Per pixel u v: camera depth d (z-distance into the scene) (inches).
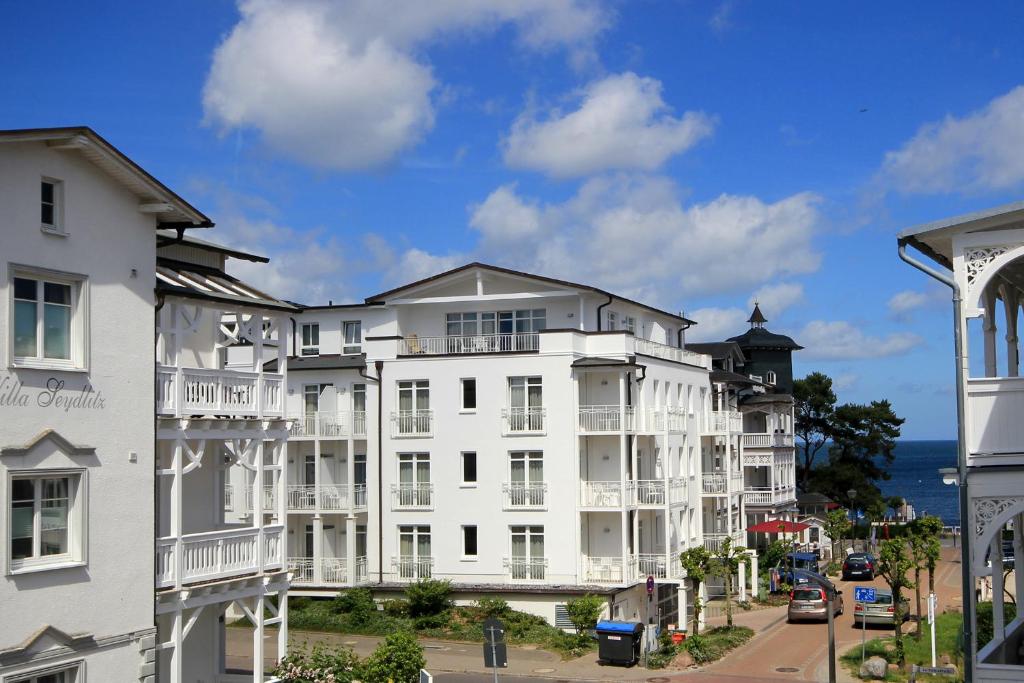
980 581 2023.9
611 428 1797.5
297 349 2038.6
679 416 2060.8
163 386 909.8
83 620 808.3
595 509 1784.0
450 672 1445.6
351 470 1855.3
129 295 869.2
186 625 925.8
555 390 1809.8
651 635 1536.7
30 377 779.4
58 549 801.6
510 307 1950.1
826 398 3919.8
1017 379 711.7
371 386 1892.2
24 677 756.6
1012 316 939.3
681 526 2026.3
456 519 1833.2
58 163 810.8
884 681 1360.7
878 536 3297.2
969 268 723.4
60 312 817.5
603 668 1492.4
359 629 1716.3
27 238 783.1
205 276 1034.7
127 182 858.8
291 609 1808.6
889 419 3873.0
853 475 3811.5
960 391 721.6
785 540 2603.3
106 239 850.1
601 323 1975.9
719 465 2423.7
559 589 1744.6
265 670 1165.1
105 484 835.4
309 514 1870.1
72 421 810.2
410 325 1999.3
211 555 945.5
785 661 1539.1
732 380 2539.4
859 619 1852.9
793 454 3043.8
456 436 1844.2
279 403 1044.5
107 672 824.9
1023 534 972.6
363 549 1894.7
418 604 1756.9
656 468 1966.0
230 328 1322.6
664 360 2043.6
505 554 1807.3
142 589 863.1
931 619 1378.0
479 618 1734.7
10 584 753.6
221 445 1087.0
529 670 1470.2
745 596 2207.2
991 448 713.6
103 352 841.5
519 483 1812.3
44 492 792.9
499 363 1835.6
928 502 6958.7
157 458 913.5
